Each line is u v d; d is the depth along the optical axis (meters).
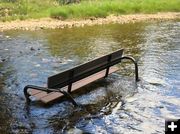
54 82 8.66
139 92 10.01
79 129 7.79
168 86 10.45
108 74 11.09
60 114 8.56
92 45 16.64
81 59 14.05
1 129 7.83
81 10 25.53
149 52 14.98
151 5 28.47
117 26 22.48
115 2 29.14
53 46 16.52
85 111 8.72
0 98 9.66
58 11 24.77
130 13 27.06
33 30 21.09
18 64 13.31
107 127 7.89
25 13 25.39
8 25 22.28
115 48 15.94
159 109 8.80
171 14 27.36
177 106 8.96
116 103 9.23
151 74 11.69
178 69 12.25
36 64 13.30
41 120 8.27
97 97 9.65
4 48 16.09
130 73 11.85
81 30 21.09
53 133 7.61
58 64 13.30
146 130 7.74
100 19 24.91
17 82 11.07
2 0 27.66
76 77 9.44
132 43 16.97
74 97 9.59
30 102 9.28
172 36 18.61
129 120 8.23
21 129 7.82
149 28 21.44
